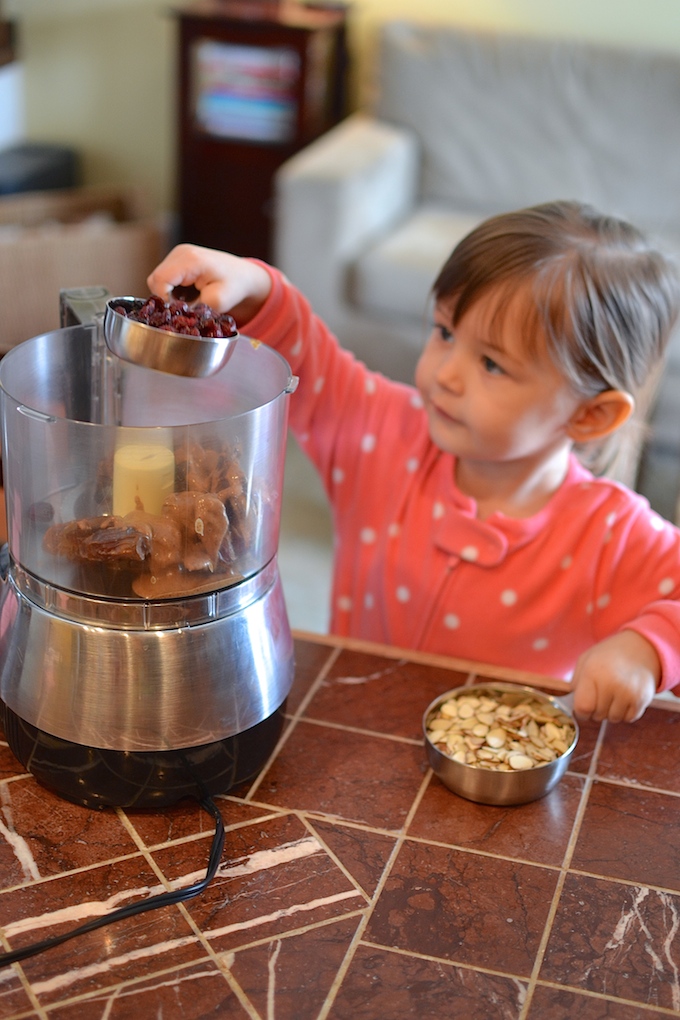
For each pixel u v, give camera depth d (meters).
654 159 2.82
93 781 0.72
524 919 0.68
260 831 0.73
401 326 2.68
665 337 1.04
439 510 1.08
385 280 2.62
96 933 0.65
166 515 0.67
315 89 3.33
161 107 3.82
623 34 3.23
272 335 1.00
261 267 0.97
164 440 0.66
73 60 3.81
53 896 0.67
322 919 0.67
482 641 1.09
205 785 0.73
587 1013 0.62
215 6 3.34
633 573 1.04
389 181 2.84
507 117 2.92
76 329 0.77
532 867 0.72
